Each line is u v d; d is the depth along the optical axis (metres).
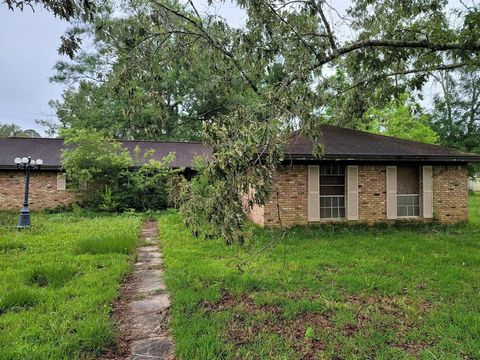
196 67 8.13
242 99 18.62
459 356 3.02
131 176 14.82
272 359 2.97
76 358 2.96
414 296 4.50
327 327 3.60
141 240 8.59
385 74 9.12
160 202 14.98
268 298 4.33
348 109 10.80
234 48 7.11
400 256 6.61
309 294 4.54
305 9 6.93
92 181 15.02
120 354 3.12
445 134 26.02
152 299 4.55
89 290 4.58
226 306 4.15
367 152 10.10
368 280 5.05
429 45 7.02
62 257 6.34
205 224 4.06
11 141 16.84
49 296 4.29
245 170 3.62
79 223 11.05
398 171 11.02
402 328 3.58
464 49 6.84
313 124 4.32
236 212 3.72
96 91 23.38
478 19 6.38
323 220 10.28
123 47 7.13
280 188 9.89
